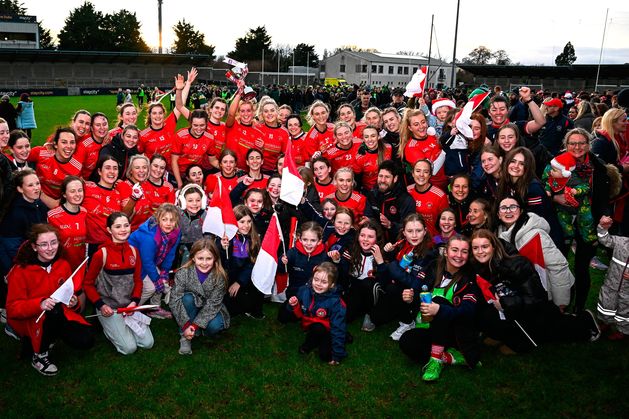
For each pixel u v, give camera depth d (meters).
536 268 5.30
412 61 88.25
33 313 4.78
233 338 5.69
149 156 8.38
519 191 5.61
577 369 5.02
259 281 5.76
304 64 109.62
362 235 5.77
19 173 5.65
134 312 5.31
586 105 9.80
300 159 8.72
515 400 4.57
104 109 35.16
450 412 4.41
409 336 5.14
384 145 7.73
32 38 88.62
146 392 4.64
